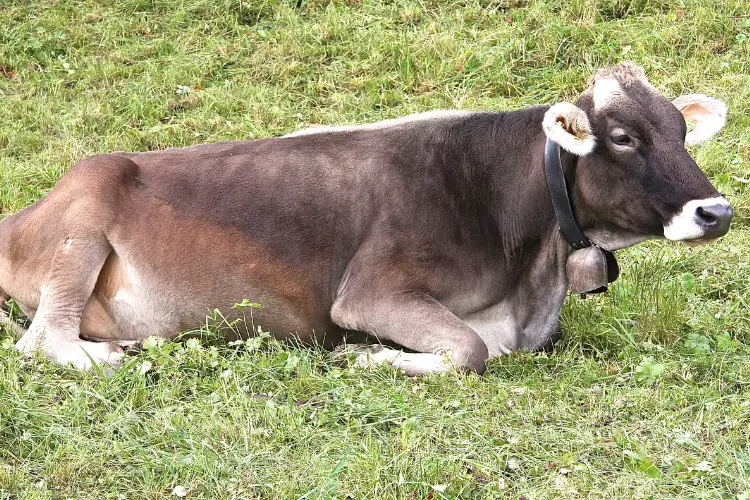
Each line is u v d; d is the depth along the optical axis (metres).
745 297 8.01
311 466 5.75
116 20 13.58
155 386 6.67
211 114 11.36
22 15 13.77
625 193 6.84
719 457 5.75
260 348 7.53
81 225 7.43
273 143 7.83
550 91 11.51
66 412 6.27
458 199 7.38
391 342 7.38
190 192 7.59
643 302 7.79
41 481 5.66
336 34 12.84
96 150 10.86
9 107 11.70
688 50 12.01
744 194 9.46
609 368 6.92
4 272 7.82
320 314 7.52
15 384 6.52
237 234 7.45
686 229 6.61
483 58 12.07
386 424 6.25
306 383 6.70
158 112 11.50
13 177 10.12
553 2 13.01
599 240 7.22
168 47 12.97
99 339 7.64
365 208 7.40
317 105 11.62
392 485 5.55
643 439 6.01
